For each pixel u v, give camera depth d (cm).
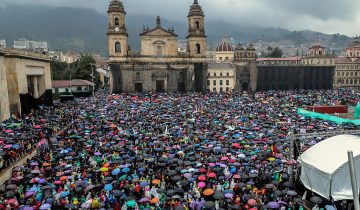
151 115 5041
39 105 6144
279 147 3111
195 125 4269
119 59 9862
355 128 3941
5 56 5028
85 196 2116
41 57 6266
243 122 4434
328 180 2138
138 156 2847
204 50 10281
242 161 2702
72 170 2566
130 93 9369
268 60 14212
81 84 9450
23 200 2014
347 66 13562
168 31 10088
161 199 2047
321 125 4156
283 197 2044
